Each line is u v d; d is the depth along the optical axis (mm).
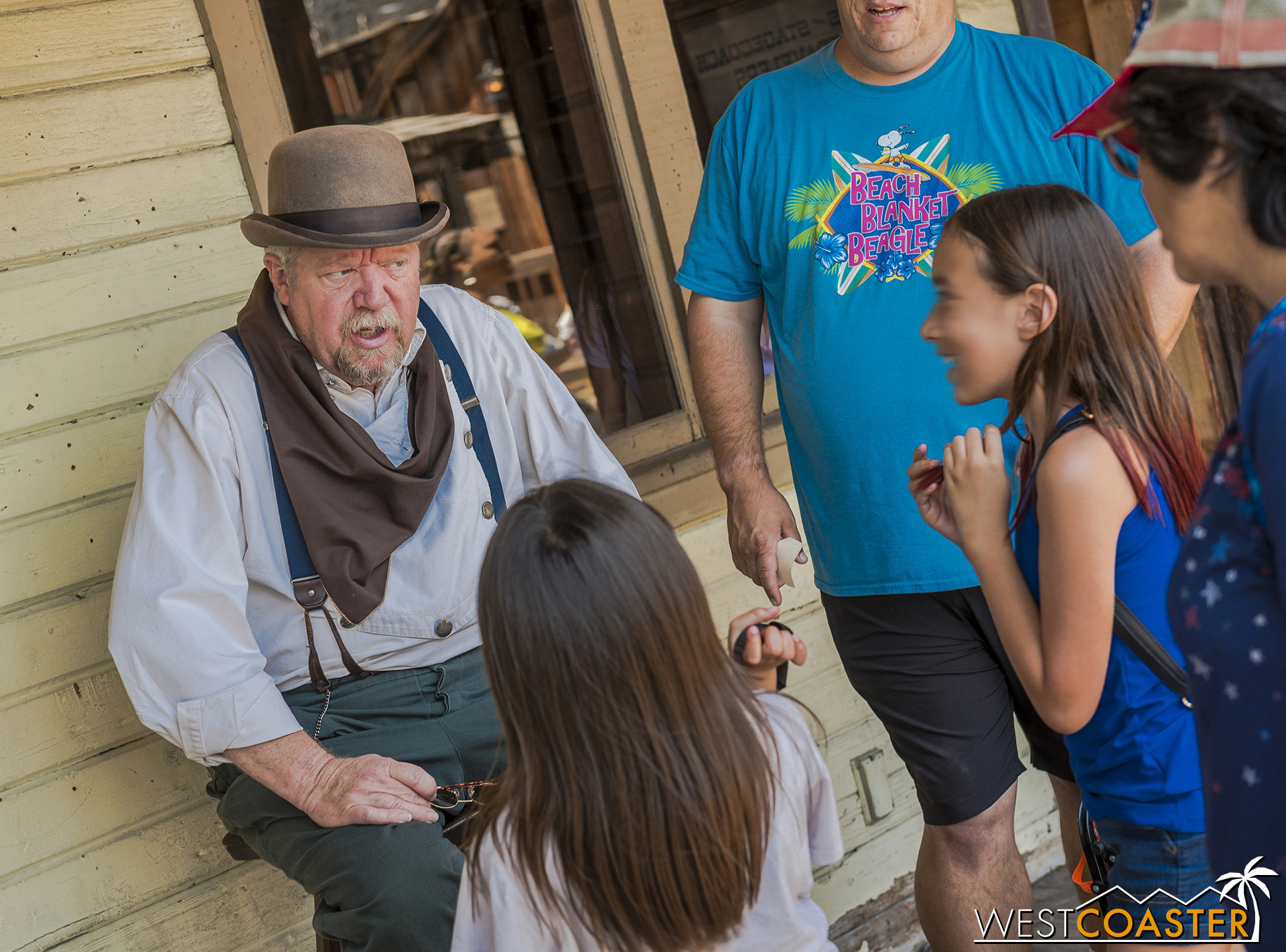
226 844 1824
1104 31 3111
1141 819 1241
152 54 1926
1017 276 1185
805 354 1824
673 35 2635
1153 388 1190
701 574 2410
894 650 1804
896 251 1767
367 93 4637
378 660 1722
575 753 1020
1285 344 795
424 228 1679
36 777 1803
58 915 1813
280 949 1993
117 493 1884
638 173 2434
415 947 1471
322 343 1664
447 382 1813
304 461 1659
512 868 1056
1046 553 1153
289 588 1672
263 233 1624
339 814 1512
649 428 2398
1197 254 897
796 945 1111
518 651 1018
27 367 1817
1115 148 1024
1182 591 881
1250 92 802
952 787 1806
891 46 1726
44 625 1813
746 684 1107
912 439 1741
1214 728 871
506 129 4617
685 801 1018
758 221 1894
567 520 1030
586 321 2822
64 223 1854
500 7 3117
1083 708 1151
